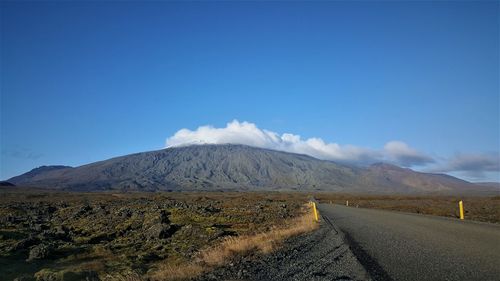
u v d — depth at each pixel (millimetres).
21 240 35094
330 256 16359
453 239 18578
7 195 161500
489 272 11258
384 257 14359
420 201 95562
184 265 19812
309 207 70938
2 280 23266
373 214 43438
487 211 46875
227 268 16969
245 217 51281
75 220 57750
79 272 21766
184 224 44531
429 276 11078
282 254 19141
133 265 25172
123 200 115875
